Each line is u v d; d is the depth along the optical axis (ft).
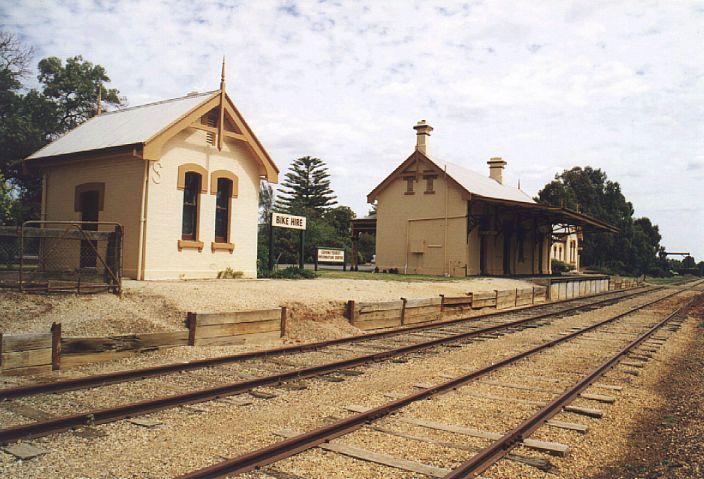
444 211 106.22
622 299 104.58
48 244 54.13
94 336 31.01
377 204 116.57
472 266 107.04
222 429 20.02
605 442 20.17
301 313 45.44
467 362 34.55
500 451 18.28
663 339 47.19
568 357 37.06
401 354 36.52
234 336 37.55
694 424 21.66
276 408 23.00
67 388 24.54
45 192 58.39
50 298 34.99
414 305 55.88
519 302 82.69
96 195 54.90
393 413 22.34
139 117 59.82
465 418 22.20
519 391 27.02
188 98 61.57
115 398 23.57
